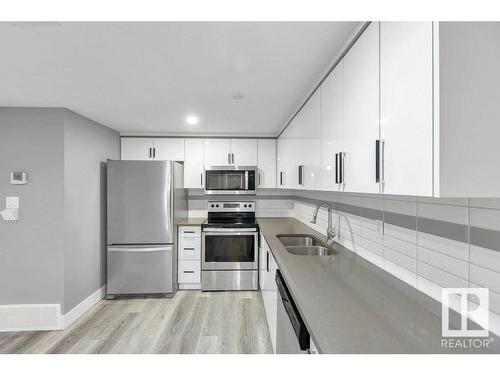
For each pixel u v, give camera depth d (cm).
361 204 210
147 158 430
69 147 304
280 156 409
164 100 275
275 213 469
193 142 434
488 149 84
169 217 378
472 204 111
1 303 289
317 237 286
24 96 262
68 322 299
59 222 293
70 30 153
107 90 247
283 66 196
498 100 84
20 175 286
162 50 175
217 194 430
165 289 376
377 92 118
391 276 167
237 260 400
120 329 290
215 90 247
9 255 290
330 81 184
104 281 380
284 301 161
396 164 104
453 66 83
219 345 257
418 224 144
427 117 86
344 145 157
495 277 101
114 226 373
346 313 121
